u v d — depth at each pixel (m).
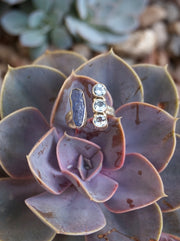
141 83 0.27
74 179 0.23
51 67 0.27
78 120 0.24
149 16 0.50
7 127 0.24
